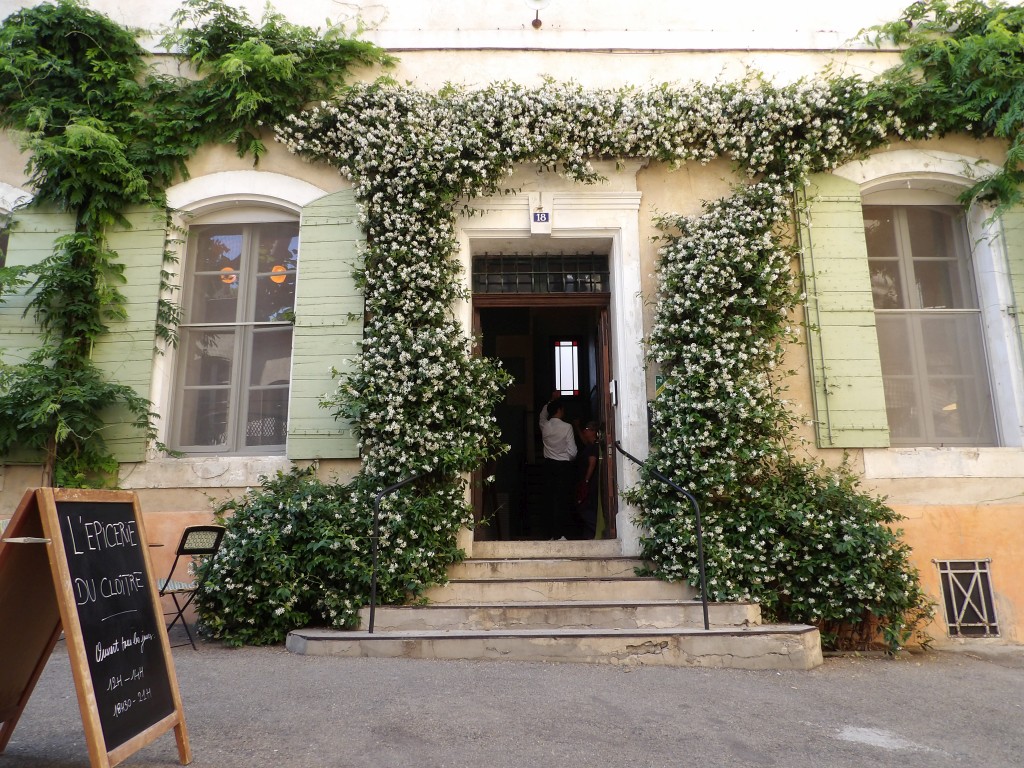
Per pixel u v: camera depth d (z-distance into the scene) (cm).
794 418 620
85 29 695
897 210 728
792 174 675
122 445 650
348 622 545
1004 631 621
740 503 599
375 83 699
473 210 688
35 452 642
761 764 334
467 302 681
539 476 972
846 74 712
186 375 695
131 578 303
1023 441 657
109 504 306
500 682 438
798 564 571
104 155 675
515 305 725
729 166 700
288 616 548
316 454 644
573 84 703
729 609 552
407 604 562
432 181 661
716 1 729
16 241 685
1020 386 668
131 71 702
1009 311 678
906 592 566
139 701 285
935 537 636
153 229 690
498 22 729
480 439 626
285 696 400
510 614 545
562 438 786
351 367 650
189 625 612
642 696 421
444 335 630
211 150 706
